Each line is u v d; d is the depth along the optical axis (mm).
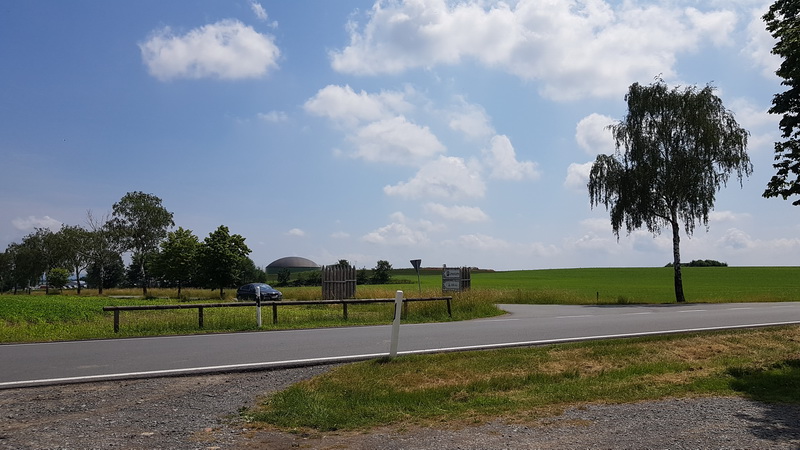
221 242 57188
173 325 16719
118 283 114375
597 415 7031
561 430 6344
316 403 7547
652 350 11922
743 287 58094
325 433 6379
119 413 7176
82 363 10695
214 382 9109
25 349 12711
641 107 35625
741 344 12883
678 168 34781
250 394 8234
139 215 79625
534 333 14820
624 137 36375
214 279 56688
